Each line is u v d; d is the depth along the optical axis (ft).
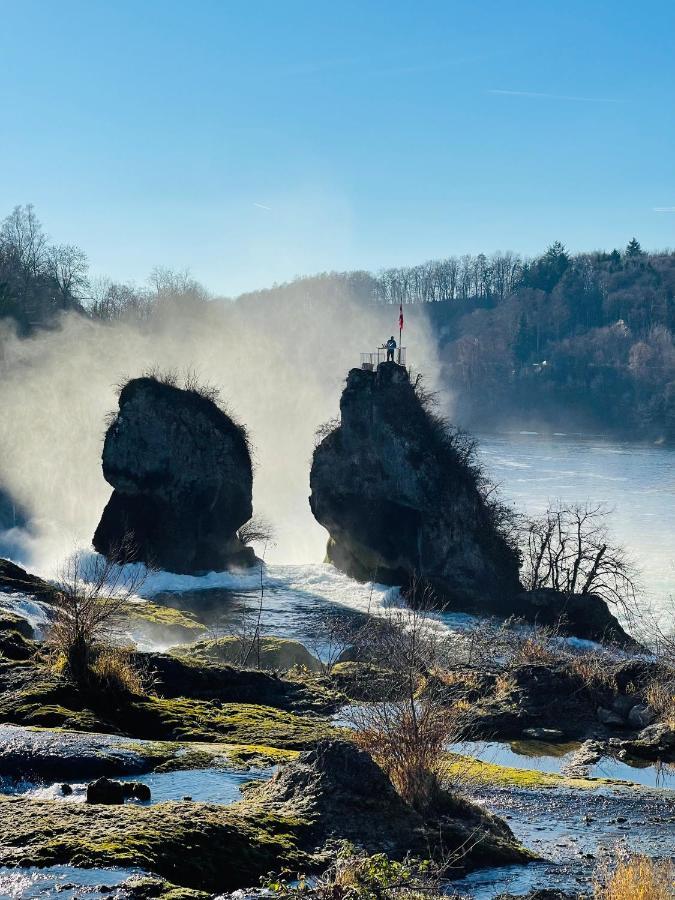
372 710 60.64
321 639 133.08
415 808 42.50
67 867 31.17
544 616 157.99
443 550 172.24
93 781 44.52
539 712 81.41
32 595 116.57
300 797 40.70
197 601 164.86
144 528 186.70
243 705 70.13
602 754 71.87
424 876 36.04
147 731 59.98
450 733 48.98
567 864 41.34
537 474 374.84
